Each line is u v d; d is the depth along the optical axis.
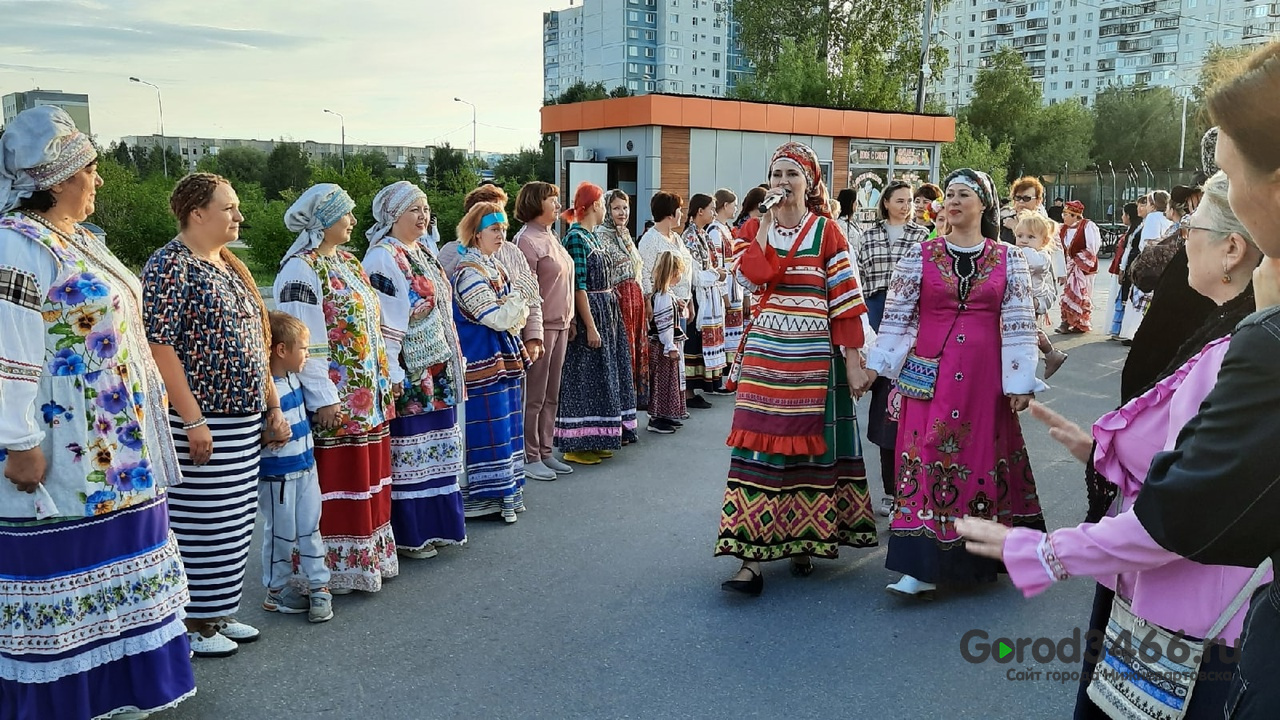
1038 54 124.38
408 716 3.44
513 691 3.62
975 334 4.31
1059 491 6.11
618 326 7.06
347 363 4.37
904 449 4.45
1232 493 1.46
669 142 17.59
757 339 4.54
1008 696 3.59
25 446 2.86
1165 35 108.31
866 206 20.14
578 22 164.50
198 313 3.63
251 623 4.25
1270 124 1.40
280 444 4.09
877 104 34.69
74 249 3.05
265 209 25.81
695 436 7.72
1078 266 13.52
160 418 3.28
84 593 3.06
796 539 4.57
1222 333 2.13
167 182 26.67
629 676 3.74
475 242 5.64
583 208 6.86
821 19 39.81
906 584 4.45
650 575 4.79
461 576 4.79
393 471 4.90
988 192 4.34
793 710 3.48
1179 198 7.85
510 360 5.64
